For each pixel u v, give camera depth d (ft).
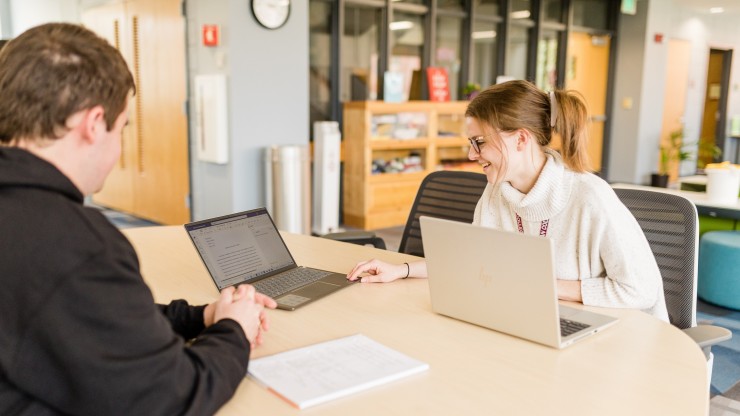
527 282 4.07
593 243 5.00
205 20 15.34
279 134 15.80
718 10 31.65
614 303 4.88
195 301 5.09
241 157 15.20
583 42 27.02
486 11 23.24
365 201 18.63
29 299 2.54
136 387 2.66
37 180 2.69
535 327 4.14
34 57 2.74
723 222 13.67
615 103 28.60
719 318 11.89
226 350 3.35
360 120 18.43
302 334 4.34
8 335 2.57
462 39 22.76
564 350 4.09
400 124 19.15
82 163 2.93
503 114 5.01
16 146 2.83
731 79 35.58
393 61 20.81
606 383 3.61
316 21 18.90
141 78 18.54
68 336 2.54
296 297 5.10
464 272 4.43
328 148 17.20
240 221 5.75
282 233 7.80
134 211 20.06
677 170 32.40
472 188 7.48
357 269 5.64
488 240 4.19
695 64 32.60
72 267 2.57
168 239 7.30
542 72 25.63
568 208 5.16
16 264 2.56
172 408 2.80
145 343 2.72
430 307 4.94
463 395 3.44
